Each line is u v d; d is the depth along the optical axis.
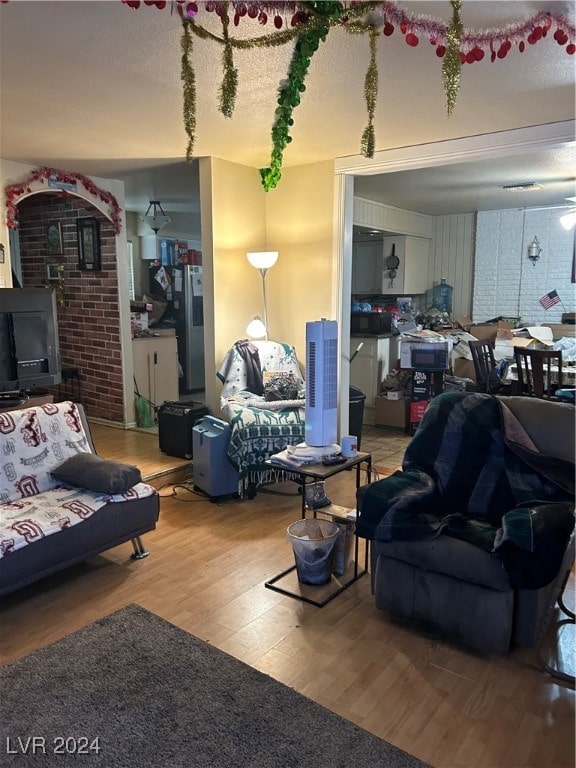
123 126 3.29
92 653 2.21
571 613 2.44
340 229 4.27
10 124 3.25
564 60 2.35
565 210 6.71
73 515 2.63
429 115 3.12
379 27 2.00
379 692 2.01
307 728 1.83
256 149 3.89
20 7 1.89
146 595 2.65
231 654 2.21
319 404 2.90
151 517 3.02
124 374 5.19
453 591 2.25
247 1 1.78
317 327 2.86
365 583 2.78
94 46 2.22
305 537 2.77
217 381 4.46
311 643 2.29
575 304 6.82
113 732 1.82
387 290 7.38
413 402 5.66
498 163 4.53
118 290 5.07
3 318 3.29
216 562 2.98
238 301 4.55
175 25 2.04
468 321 7.38
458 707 1.94
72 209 5.26
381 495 2.39
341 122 3.24
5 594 2.43
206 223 4.28
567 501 2.34
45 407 3.09
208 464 3.77
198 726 1.84
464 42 2.07
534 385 4.38
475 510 2.53
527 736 1.81
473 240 7.43
